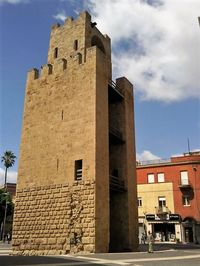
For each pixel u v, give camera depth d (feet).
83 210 93.40
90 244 88.89
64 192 99.25
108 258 68.49
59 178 101.96
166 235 188.55
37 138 111.96
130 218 113.39
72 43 122.21
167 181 194.08
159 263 57.16
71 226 94.12
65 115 108.17
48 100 114.73
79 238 91.40
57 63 118.32
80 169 99.50
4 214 255.50
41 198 103.40
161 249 114.21
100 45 134.21
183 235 182.39
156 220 188.96
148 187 197.77
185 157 194.29
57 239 95.45
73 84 110.32
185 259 66.49
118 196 116.47
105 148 103.19
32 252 98.32
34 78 122.42
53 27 131.23
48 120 111.75
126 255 77.97
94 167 95.55
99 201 94.17
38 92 118.73
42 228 99.71
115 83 128.77
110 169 120.88
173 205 189.06
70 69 113.39
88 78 107.24
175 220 184.34
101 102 106.01
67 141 104.42
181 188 189.47
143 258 68.90
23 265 51.01
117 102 128.26
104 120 106.01
